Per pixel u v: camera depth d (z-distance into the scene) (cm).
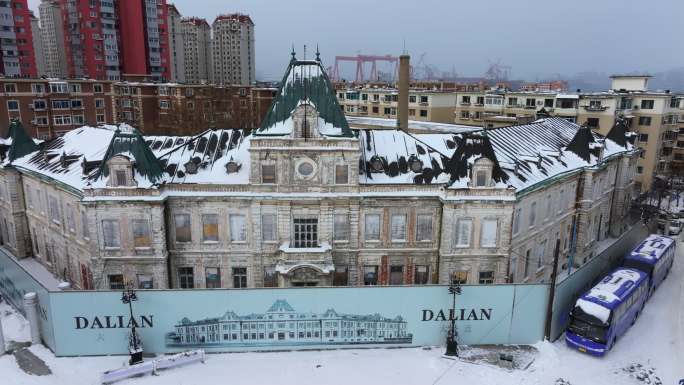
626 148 8144
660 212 9300
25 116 11975
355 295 4325
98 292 4153
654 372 4297
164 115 14212
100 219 4988
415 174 5400
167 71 18362
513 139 6669
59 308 4169
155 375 4047
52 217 6081
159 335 4284
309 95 5219
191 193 5116
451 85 16862
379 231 5372
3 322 4772
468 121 13862
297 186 5138
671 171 11731
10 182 6581
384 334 4444
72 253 5806
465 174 5184
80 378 4025
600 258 5525
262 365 4216
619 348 4694
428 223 5372
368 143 5703
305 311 4328
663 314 5444
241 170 5334
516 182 5372
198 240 5262
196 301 4231
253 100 15138
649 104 11269
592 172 6706
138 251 5081
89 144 6297
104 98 13600
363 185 5181
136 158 5031
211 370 4134
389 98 14425
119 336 4278
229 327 4316
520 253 5722
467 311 4450
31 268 6556
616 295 4712
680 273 6712
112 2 16588
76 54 16925
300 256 5134
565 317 4834
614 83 12681
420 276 5522
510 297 4453
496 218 5172
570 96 11588
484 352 4453
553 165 6325
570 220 6838
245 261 5353
